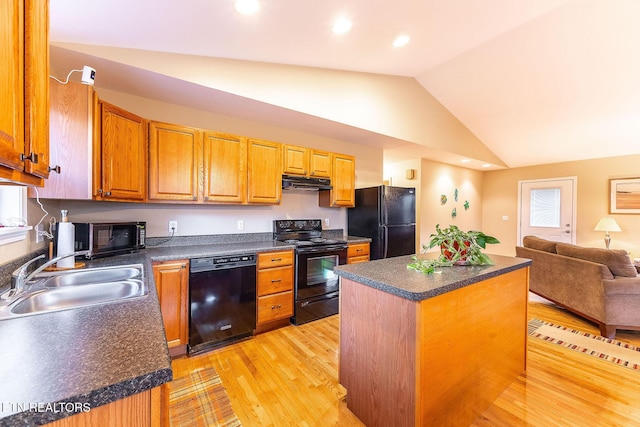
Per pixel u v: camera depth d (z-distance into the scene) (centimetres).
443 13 210
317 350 234
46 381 56
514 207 595
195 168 248
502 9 222
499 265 182
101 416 58
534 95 360
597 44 276
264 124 313
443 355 140
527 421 157
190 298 222
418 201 496
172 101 252
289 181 307
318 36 206
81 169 169
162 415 66
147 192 226
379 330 146
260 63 246
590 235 498
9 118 72
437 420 137
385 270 170
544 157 524
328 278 309
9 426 47
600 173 489
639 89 319
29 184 91
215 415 161
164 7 144
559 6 238
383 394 144
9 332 80
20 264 145
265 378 196
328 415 162
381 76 335
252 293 254
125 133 203
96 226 194
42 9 91
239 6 154
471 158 486
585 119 388
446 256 184
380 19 199
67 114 166
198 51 207
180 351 224
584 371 205
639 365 213
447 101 407
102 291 138
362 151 406
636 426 153
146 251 235
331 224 388
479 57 315
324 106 286
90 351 69
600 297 265
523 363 205
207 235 288
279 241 316
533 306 347
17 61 76
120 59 186
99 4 134
